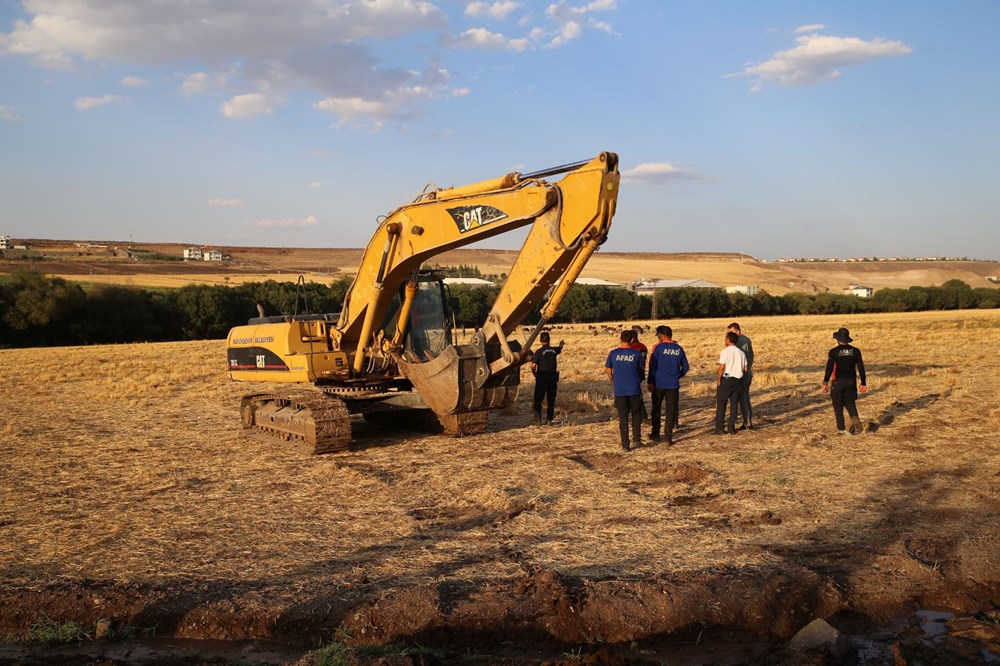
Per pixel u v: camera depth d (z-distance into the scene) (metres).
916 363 23.67
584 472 9.50
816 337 39.91
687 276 163.50
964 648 5.02
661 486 8.79
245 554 6.64
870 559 6.28
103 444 12.20
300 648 5.14
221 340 58.09
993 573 6.06
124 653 5.10
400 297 12.38
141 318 58.06
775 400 15.80
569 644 5.20
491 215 9.66
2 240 166.88
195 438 12.70
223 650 5.14
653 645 5.19
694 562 6.23
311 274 124.81
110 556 6.63
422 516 7.76
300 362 11.87
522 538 6.95
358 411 12.98
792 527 7.13
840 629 5.38
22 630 5.45
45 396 19.52
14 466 10.52
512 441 11.74
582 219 8.76
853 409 11.61
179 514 7.94
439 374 11.14
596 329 51.94
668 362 11.12
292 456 11.00
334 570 6.20
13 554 6.71
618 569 6.11
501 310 10.28
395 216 10.98
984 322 55.25
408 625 5.30
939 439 10.91
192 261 145.88
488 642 5.18
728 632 5.35
